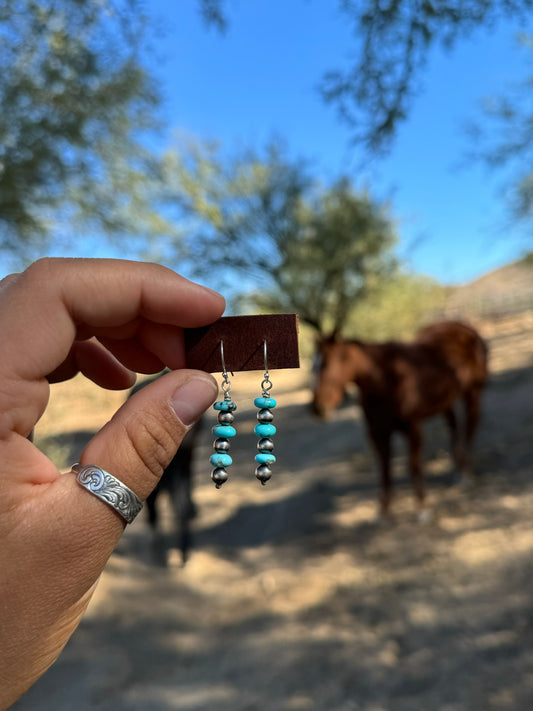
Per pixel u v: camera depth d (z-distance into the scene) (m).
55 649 0.76
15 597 0.71
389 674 2.54
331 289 9.94
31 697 2.58
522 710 2.09
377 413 4.35
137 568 4.05
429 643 2.74
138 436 0.78
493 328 16.12
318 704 2.42
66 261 0.83
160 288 0.87
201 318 0.92
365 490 5.27
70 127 3.93
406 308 11.84
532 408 6.70
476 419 5.37
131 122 4.29
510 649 2.51
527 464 4.99
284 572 3.88
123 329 1.01
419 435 4.45
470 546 3.69
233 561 4.22
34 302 0.77
